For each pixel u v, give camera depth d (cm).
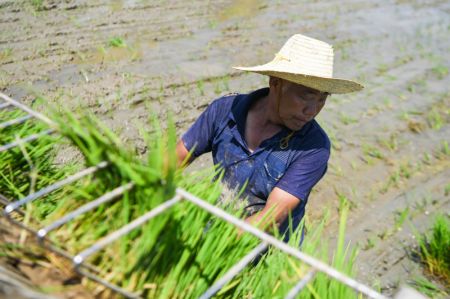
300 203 212
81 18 697
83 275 104
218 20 788
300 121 199
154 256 116
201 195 147
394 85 647
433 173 474
